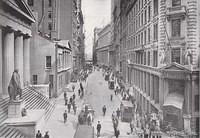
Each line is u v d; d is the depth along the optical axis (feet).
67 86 168.96
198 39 82.53
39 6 184.34
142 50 127.24
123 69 222.69
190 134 80.07
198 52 82.48
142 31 130.72
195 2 81.97
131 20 175.01
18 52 100.83
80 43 319.27
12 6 80.02
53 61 130.93
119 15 259.39
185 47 84.02
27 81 111.96
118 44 271.49
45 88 114.32
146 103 116.26
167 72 87.40
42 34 160.97
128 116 95.71
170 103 84.94
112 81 174.29
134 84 156.46
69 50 191.31
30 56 129.08
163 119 86.22
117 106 117.91
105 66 355.36
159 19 92.73
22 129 64.64
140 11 137.28
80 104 119.24
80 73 265.95
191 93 82.23
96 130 82.58
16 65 100.73
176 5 86.63
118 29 274.57
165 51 90.22
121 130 84.48
